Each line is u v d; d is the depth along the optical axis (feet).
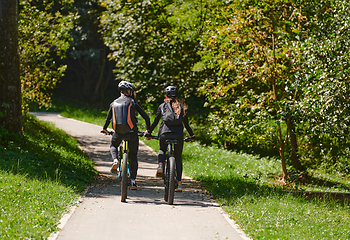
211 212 28.73
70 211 27.04
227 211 28.99
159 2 97.55
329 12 56.85
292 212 28.63
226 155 85.46
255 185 43.34
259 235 22.95
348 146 83.66
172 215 27.37
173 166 30.68
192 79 102.78
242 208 29.25
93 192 35.42
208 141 111.04
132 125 31.07
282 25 62.34
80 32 172.55
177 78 106.42
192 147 92.32
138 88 107.55
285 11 59.93
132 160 32.50
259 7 61.52
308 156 88.79
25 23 77.30
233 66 60.34
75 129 110.01
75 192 33.32
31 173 37.50
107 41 106.01
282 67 57.00
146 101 110.73
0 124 52.16
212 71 86.33
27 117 87.51
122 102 31.12
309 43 52.85
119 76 107.96
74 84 231.09
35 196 28.43
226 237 22.63
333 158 86.94
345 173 85.25
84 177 43.47
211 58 67.00
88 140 92.94
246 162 79.00
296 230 24.31
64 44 79.30
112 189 38.32
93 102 207.51
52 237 21.26
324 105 49.80
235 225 25.46
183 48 98.84
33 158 46.11
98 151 79.10
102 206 29.22
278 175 69.56
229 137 72.23
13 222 22.35
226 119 68.33
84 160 60.34
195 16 85.97
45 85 80.43
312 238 22.80
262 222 25.59
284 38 60.85
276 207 29.63
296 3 58.70
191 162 68.49
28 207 25.61
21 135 53.06
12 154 45.34
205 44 68.64
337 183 74.38
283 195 35.01
